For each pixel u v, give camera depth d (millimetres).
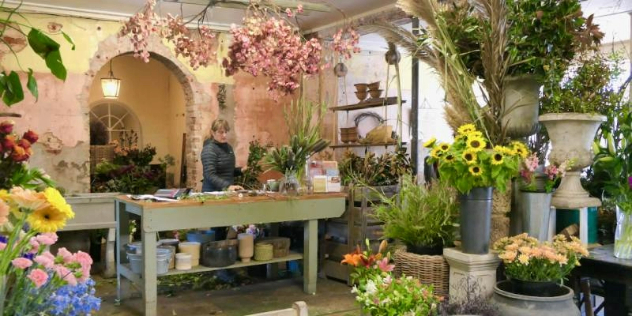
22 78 6734
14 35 6660
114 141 10234
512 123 3201
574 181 3258
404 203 3586
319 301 4879
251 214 4738
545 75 3068
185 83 7840
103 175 8508
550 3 3004
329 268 5645
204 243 4871
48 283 1743
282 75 4141
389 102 6547
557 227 3482
